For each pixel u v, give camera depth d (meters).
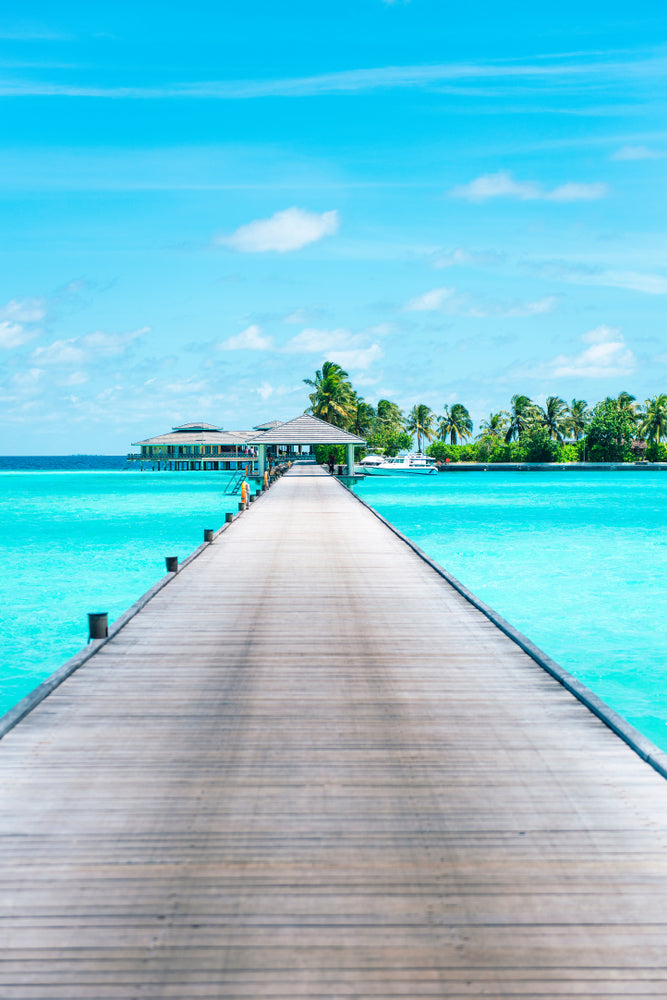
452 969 3.56
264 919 3.89
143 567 27.50
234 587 13.31
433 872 4.31
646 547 31.81
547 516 46.06
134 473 132.88
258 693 7.54
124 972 3.54
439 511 49.88
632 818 4.95
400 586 13.41
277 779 5.53
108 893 4.10
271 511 28.31
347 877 4.26
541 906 4.00
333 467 65.56
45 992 3.42
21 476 123.25
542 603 20.75
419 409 141.75
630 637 17.16
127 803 5.13
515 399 134.25
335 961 3.61
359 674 8.21
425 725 6.67
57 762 5.82
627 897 4.07
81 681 7.91
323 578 14.20
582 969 3.56
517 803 5.16
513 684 7.87
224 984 3.47
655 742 11.28
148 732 6.46
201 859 4.44
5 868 4.33
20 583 24.31
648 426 124.56
